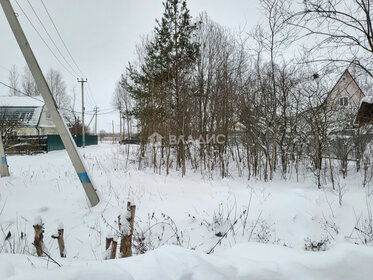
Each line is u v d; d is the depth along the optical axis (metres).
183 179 7.58
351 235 4.09
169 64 10.63
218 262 1.70
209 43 11.03
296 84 7.02
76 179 6.58
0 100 25.03
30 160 10.93
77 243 3.69
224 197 5.52
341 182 6.23
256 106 7.59
